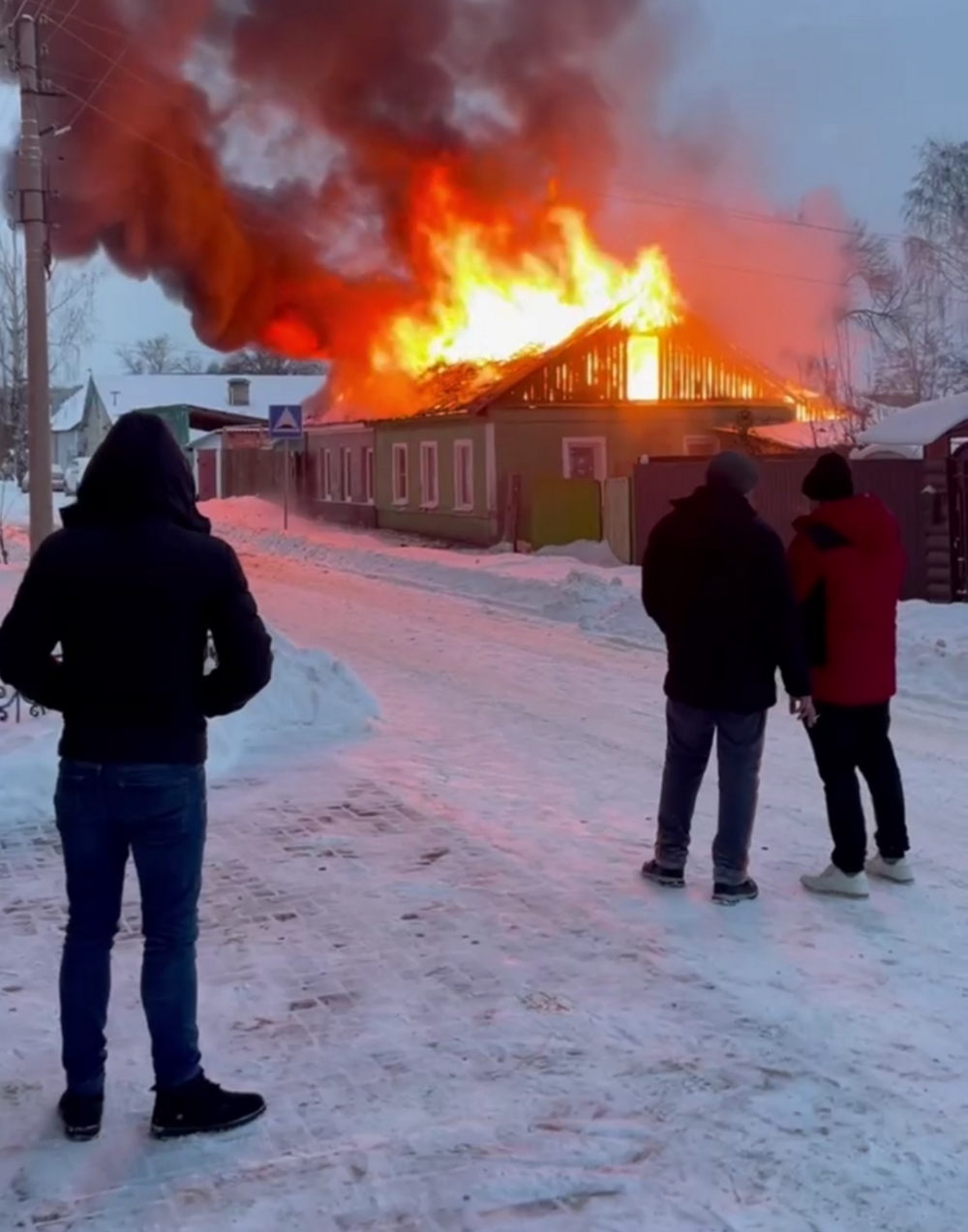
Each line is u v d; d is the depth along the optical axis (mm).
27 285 12188
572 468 26859
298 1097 3918
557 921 5367
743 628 5504
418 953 5023
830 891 5711
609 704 10211
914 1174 3496
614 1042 4270
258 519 34281
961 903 5645
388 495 30969
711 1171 3502
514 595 17234
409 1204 3357
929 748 8648
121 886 3797
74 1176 3520
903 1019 4465
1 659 3666
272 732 8766
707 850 6391
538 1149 3617
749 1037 4316
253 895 5668
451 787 7508
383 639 13734
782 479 18500
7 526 32812
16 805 6809
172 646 3678
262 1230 3258
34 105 12039
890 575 5660
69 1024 3721
